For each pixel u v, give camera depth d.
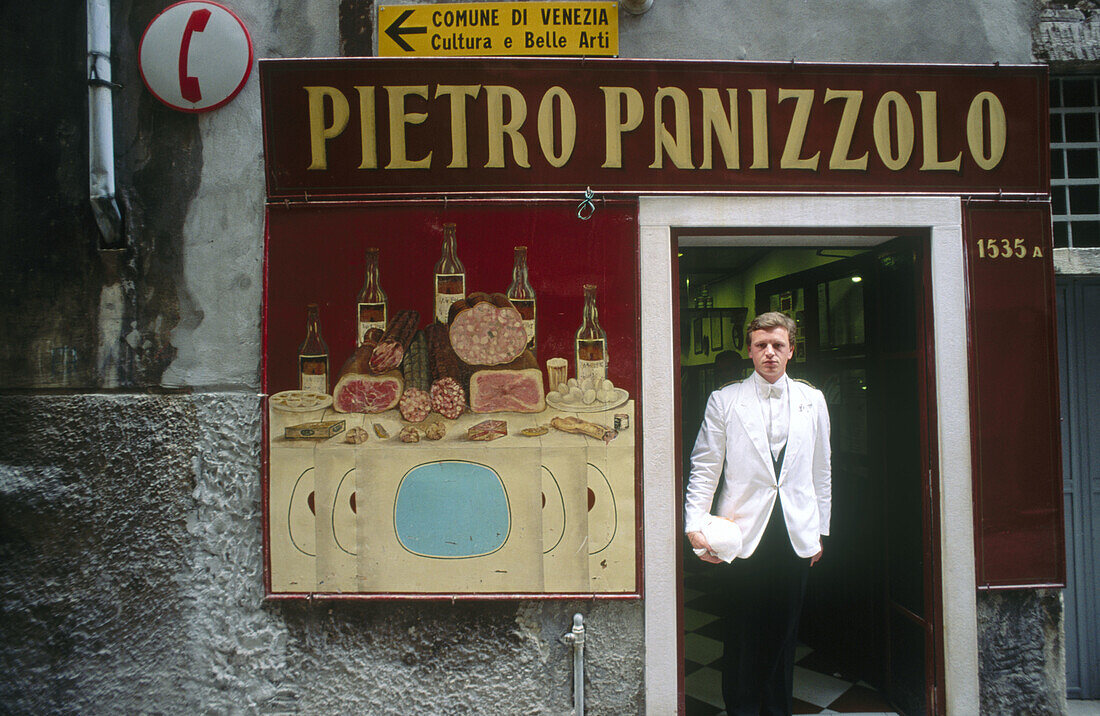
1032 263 2.65
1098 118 2.88
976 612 2.62
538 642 2.58
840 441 3.22
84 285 2.67
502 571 2.57
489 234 2.59
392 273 2.59
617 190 2.59
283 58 2.63
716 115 2.58
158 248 2.67
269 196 2.59
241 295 2.66
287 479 2.58
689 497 2.52
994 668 2.63
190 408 2.62
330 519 2.57
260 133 2.68
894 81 2.58
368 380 2.59
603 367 2.58
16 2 2.72
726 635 2.62
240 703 2.57
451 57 2.53
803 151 2.60
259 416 2.62
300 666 2.58
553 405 2.58
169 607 2.60
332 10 2.69
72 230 2.69
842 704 2.84
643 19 2.70
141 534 2.60
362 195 2.59
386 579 2.57
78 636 2.58
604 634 2.58
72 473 2.61
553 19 2.69
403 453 2.58
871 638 2.99
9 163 2.70
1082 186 2.88
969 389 2.62
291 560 2.57
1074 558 2.96
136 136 2.69
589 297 2.59
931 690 2.61
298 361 2.59
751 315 4.75
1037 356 2.64
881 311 2.93
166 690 2.58
